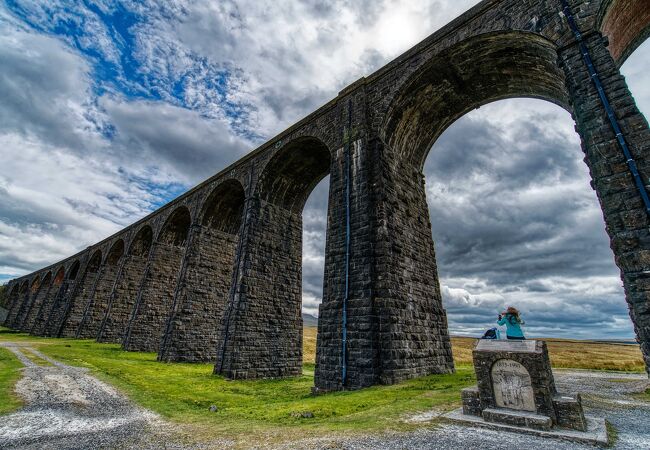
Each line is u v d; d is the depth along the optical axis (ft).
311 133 64.03
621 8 36.27
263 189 73.41
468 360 105.29
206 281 85.10
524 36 40.22
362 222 47.62
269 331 65.67
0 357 67.31
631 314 27.07
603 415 23.56
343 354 42.60
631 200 27.61
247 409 34.24
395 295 43.57
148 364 68.54
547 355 21.94
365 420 24.20
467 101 57.82
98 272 137.39
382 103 53.36
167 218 103.45
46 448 20.98
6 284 319.06
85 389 41.37
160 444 21.67
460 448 17.04
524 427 19.48
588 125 31.45
